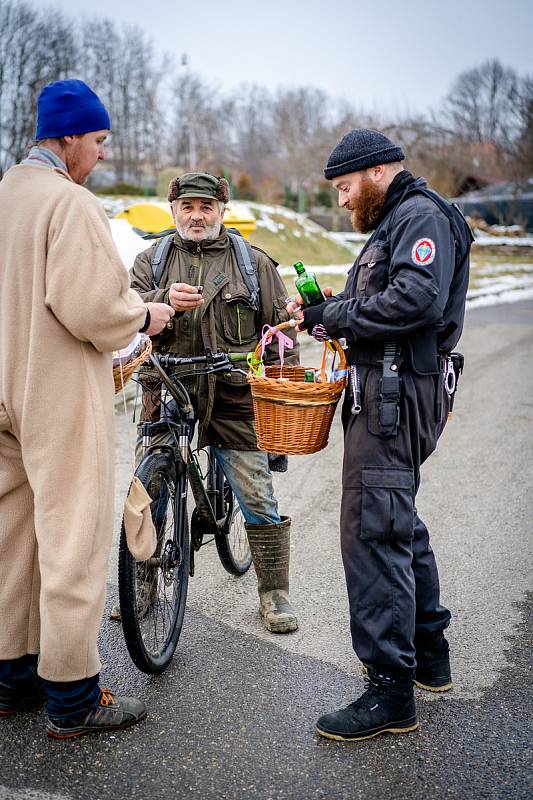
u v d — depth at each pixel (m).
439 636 3.04
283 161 54.44
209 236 3.43
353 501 2.75
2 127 31.56
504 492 5.39
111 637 3.41
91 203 2.54
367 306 2.63
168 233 3.59
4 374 2.54
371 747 2.70
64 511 2.54
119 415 6.59
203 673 3.15
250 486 3.50
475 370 9.77
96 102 2.65
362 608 2.75
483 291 19.94
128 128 46.34
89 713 2.70
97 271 2.47
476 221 45.34
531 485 5.54
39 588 2.71
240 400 3.43
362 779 2.54
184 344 3.40
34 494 2.58
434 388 2.80
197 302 3.09
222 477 3.70
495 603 3.79
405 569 2.75
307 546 4.46
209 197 3.36
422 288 2.57
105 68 44.41
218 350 3.40
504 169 49.72
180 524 3.28
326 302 2.79
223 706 2.92
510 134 50.72
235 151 56.59
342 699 2.99
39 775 2.51
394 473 2.72
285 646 3.38
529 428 7.09
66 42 35.22
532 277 25.73
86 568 2.54
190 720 2.83
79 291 2.45
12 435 2.61
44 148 2.62
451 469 5.91
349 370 2.77
